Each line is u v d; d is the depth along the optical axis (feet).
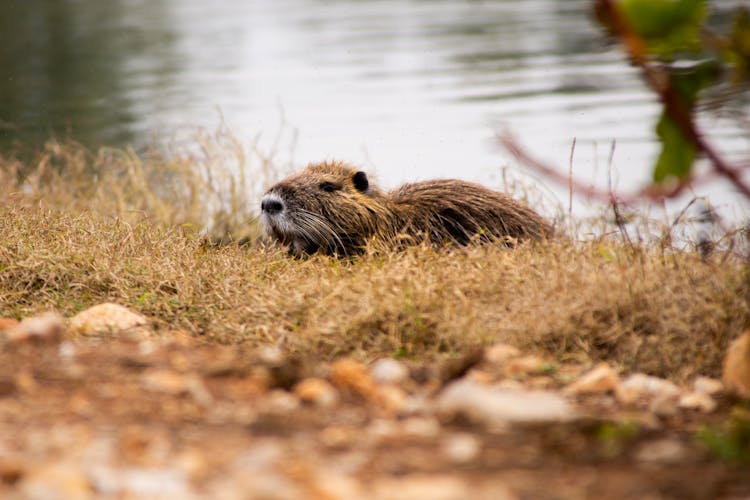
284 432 20.31
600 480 17.65
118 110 96.63
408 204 45.80
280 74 118.21
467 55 126.62
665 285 30.68
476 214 44.50
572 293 30.78
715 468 18.34
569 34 139.74
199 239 40.45
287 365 25.67
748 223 34.76
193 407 21.94
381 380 26.37
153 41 153.89
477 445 19.61
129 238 38.50
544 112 88.53
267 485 16.67
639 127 79.82
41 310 34.04
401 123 87.66
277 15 187.73
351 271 35.65
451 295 31.78
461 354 29.53
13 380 23.44
